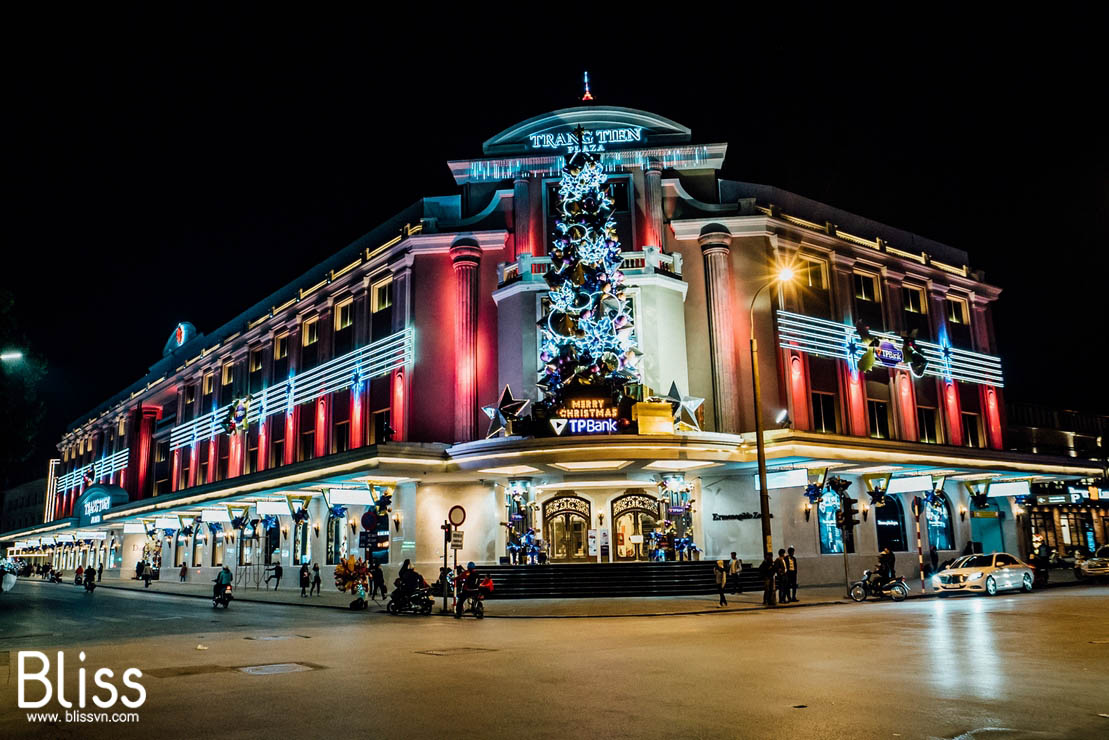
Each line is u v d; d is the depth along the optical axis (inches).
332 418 1790.1
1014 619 767.7
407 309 1606.8
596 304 1398.9
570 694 422.6
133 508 2422.5
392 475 1440.7
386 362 1648.6
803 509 1444.4
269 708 400.5
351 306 1807.3
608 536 1482.5
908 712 361.4
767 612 968.9
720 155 1636.3
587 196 1465.3
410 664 552.1
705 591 1277.1
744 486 1450.5
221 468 2246.6
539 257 1537.9
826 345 1611.7
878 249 1775.3
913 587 1343.5
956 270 1946.4
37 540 3922.2
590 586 1286.9
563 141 1649.9
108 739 343.9
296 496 1754.4
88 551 3289.9
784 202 1686.8
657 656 563.5
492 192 1672.0
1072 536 2079.2
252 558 2001.7
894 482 1523.1
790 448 1289.4
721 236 1563.7
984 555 1221.1
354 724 361.1
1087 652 538.9
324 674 510.3
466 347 1547.7
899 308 1780.3
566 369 1360.7
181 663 574.9
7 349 1247.5
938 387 1813.5
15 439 1310.3
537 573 1320.1
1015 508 1868.8
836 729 333.1
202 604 1359.5
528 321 1504.7
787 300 1576.0
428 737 335.0
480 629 828.0
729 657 547.2
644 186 1599.4
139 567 2389.3
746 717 358.3
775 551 1412.4
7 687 476.1
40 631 852.6
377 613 1108.5
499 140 1680.6
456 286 1584.6
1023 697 390.6
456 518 1087.0
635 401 1364.4
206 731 353.1
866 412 1654.8
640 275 1487.5
